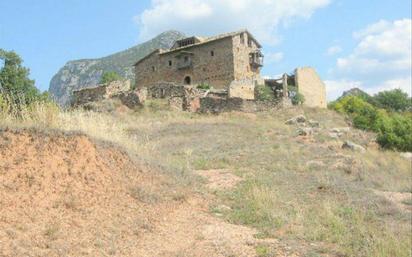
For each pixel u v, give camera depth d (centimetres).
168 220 1161
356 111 5394
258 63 6056
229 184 1678
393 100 7294
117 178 1266
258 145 2750
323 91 6066
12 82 3030
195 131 3272
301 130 3447
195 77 6003
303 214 1348
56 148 1185
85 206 1057
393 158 3036
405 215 1548
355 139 3706
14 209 930
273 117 4528
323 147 2892
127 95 4759
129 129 3212
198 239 1062
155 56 6369
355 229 1276
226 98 4578
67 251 849
